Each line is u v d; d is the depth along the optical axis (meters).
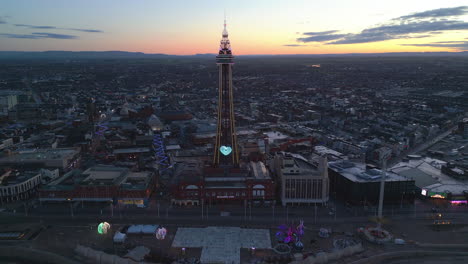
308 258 187.50
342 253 194.38
